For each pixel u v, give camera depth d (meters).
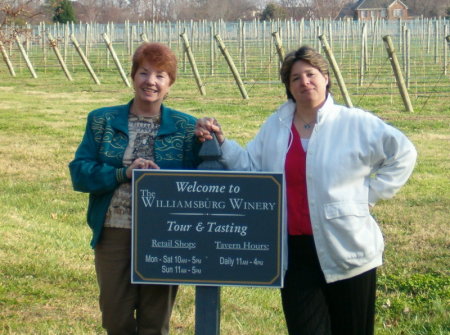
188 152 4.26
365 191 4.11
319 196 4.02
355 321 4.16
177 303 6.33
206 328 3.95
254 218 3.87
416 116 18.66
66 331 5.57
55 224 9.61
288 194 4.12
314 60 4.09
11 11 12.10
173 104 21.97
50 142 16.25
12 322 5.75
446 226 9.27
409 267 7.67
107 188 4.16
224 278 3.89
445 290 6.79
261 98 23.30
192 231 3.90
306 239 4.11
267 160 4.22
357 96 22.31
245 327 5.77
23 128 18.16
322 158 4.03
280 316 6.20
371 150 4.05
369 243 4.08
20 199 11.15
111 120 4.26
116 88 28.23
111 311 4.29
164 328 4.44
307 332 4.11
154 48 4.20
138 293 4.35
